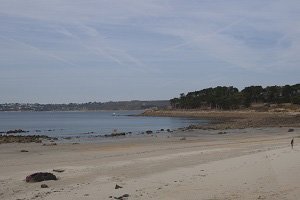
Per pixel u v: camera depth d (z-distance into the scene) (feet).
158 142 157.17
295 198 45.55
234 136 192.34
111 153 112.98
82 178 66.18
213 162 82.89
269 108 558.97
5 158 102.68
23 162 93.04
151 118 602.03
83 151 121.49
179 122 424.46
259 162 77.71
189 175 65.21
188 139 173.68
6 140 169.48
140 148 128.26
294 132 222.69
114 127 328.08
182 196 48.29
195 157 95.45
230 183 55.88
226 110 635.25
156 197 48.14
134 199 47.29
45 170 76.95
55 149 130.00
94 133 245.86
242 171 66.69
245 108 617.21
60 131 274.77
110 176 67.92
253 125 297.74
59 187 57.52
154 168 77.15
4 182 63.05
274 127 277.64
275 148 112.57
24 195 51.88
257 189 51.06
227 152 106.42
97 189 54.75
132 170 75.05
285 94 628.28
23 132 267.80
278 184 53.93
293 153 92.68
